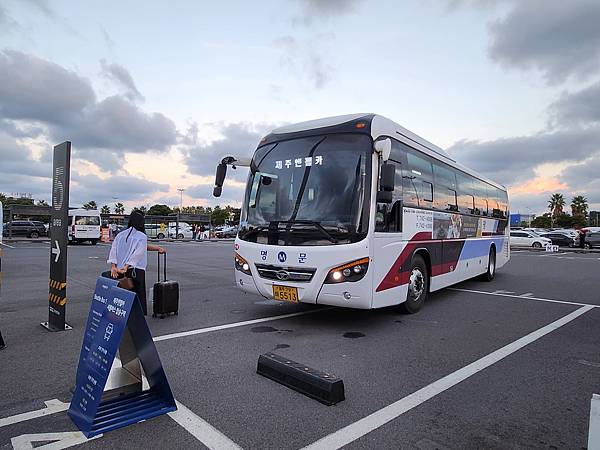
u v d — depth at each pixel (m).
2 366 4.60
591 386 4.22
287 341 5.68
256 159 7.21
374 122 6.37
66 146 5.82
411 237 7.19
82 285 10.44
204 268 15.13
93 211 32.22
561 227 109.81
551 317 7.40
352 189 6.02
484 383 4.27
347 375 4.45
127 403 3.57
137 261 6.21
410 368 4.68
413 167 7.45
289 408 3.62
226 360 4.85
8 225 40.75
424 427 3.33
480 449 3.01
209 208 109.44
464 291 10.49
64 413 3.50
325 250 5.83
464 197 10.08
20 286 10.30
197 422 3.35
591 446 2.22
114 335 3.27
